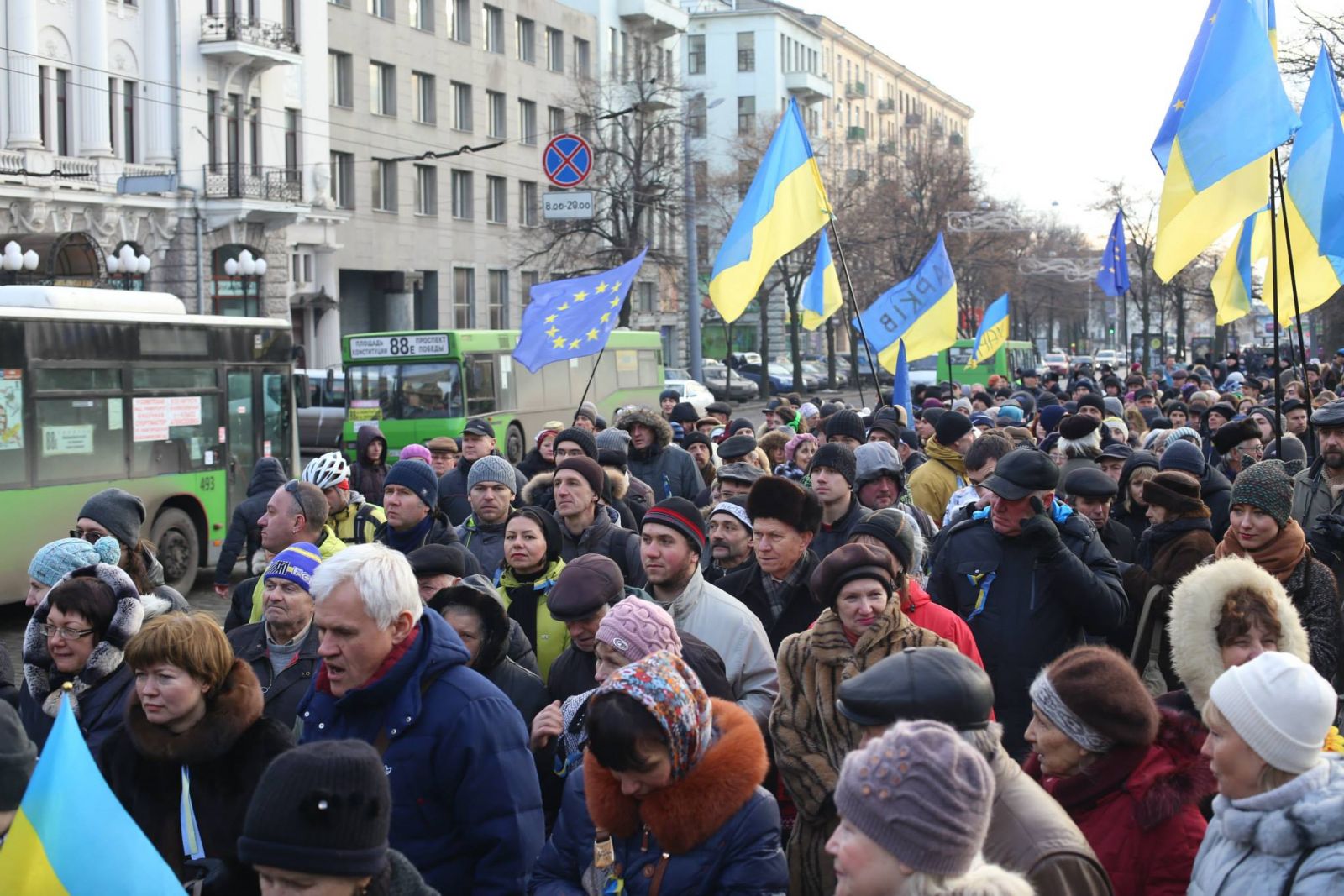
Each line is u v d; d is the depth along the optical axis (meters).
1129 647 6.17
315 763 2.79
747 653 5.24
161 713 3.96
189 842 3.95
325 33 43.50
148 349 14.95
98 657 4.92
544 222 49.22
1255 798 3.23
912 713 3.29
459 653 4.11
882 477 7.50
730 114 79.69
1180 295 53.38
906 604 5.18
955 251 56.28
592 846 3.79
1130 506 8.38
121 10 36.03
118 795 4.12
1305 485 7.55
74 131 34.75
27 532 13.38
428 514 7.70
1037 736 3.80
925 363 55.94
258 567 7.34
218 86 39.09
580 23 57.97
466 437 11.09
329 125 44.97
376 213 47.44
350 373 25.00
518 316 54.91
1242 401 16.41
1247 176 8.73
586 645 5.03
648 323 60.09
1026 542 5.83
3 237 31.48
